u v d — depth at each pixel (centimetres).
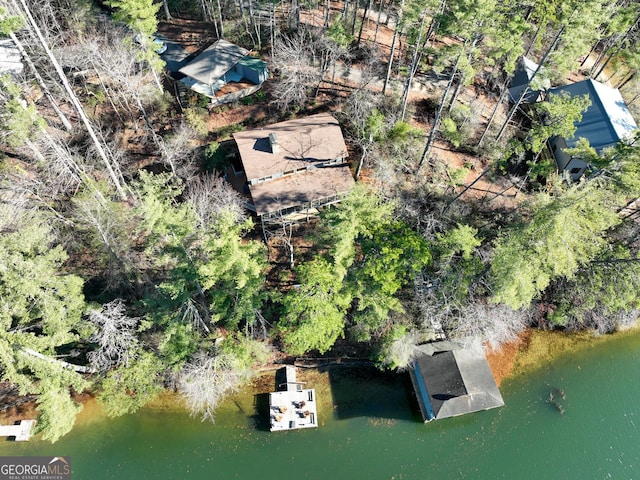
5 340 2631
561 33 3828
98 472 3244
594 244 3269
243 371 3397
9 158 3978
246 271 2912
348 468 3291
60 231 3600
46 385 2791
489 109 4956
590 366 3803
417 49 4078
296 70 4525
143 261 3531
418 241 3262
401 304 3481
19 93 3288
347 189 3934
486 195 4344
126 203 4016
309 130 4100
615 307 3562
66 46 4241
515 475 3284
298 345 3195
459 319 3531
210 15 5181
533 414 3541
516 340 3912
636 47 4856
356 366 3706
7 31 3072
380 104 4500
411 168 4331
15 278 2689
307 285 3067
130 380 3206
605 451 3391
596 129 4519
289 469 3281
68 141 4131
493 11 3606
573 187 3130
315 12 5328
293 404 3453
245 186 4094
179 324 3094
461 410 3319
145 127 4328
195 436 3381
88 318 3353
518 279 3012
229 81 4719
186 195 3938
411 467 3306
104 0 5016
